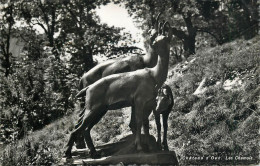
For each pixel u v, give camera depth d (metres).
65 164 10.41
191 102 15.58
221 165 11.48
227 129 13.28
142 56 11.25
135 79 10.11
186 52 31.22
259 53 16.66
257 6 28.52
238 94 14.74
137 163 9.75
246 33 26.31
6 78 25.33
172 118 15.16
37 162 12.02
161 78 10.05
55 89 26.81
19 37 38.56
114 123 16.55
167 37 10.09
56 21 36.59
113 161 9.87
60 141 17.17
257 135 12.56
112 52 34.66
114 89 10.16
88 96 10.31
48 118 24.72
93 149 10.31
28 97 24.86
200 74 17.64
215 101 14.95
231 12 31.91
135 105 10.02
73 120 19.66
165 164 9.84
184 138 13.36
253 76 15.38
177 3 30.30
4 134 21.03
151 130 14.78
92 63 33.09
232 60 17.09
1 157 12.48
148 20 32.34
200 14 33.19
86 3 34.88
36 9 35.78
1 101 24.14
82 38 33.41
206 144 12.73
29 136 20.11
